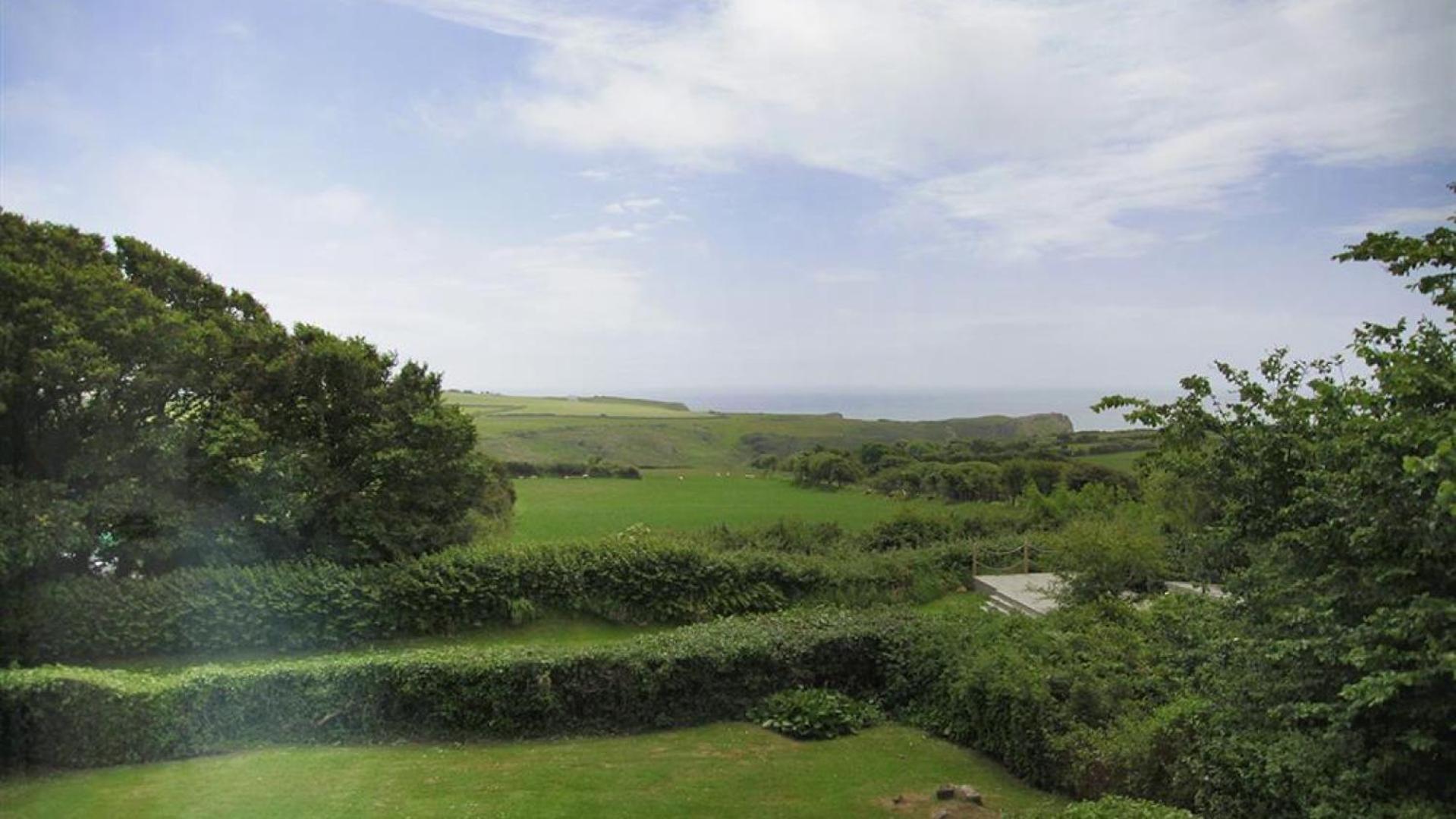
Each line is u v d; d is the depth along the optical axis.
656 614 22.31
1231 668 8.19
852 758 13.43
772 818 10.67
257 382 21.41
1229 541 7.80
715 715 15.67
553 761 13.17
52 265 18.20
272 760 12.94
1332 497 6.33
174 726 12.90
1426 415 5.79
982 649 14.38
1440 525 5.27
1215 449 7.82
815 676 16.36
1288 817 7.57
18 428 18.20
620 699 15.02
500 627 21.19
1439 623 5.32
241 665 14.84
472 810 10.79
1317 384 7.01
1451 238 5.90
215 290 23.20
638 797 11.41
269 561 20.62
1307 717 6.57
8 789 11.45
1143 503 28.50
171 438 19.44
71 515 17.66
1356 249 6.30
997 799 11.47
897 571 24.78
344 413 22.12
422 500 22.25
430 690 14.29
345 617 19.64
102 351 18.22
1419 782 5.91
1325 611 6.09
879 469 51.72
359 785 11.79
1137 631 13.45
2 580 17.09
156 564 20.00
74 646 17.55
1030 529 29.66
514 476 55.38
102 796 11.21
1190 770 8.97
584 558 22.45
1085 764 10.91
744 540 28.27
